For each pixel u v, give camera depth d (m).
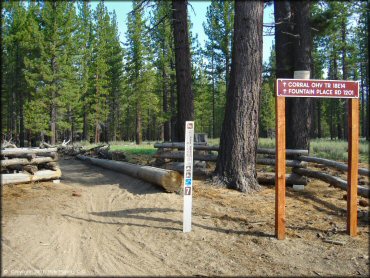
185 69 12.58
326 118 52.88
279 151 5.78
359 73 36.81
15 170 9.92
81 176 11.84
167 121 39.38
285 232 6.12
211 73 38.06
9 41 30.14
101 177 11.41
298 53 13.37
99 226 6.34
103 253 5.16
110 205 7.75
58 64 31.14
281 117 5.79
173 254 5.18
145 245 5.48
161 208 7.32
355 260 5.11
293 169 9.86
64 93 32.09
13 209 6.97
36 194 8.37
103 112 40.50
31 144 37.28
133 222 6.52
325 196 8.73
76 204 7.76
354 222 6.06
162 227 6.23
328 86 5.95
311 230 6.28
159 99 42.34
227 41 33.84
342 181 8.34
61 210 7.20
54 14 29.94
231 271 4.71
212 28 34.03
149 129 58.62
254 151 9.10
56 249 5.20
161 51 36.00
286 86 5.81
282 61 13.92
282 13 13.80
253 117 9.07
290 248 5.47
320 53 30.16
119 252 5.22
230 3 33.41
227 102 9.38
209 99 46.19
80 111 41.62
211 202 7.76
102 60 38.38
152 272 4.61
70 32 31.03
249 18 9.02
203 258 5.07
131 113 51.03
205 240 5.69
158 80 37.19
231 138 9.12
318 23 15.09
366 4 16.02
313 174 9.36
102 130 52.81
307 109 12.81
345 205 7.88
